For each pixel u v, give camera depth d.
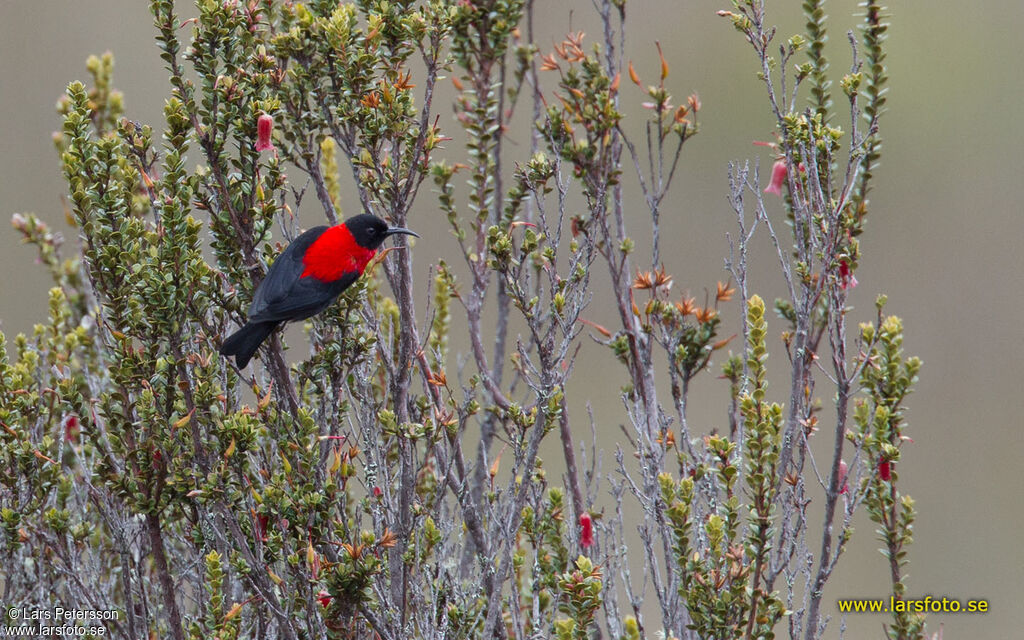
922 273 26.42
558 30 24.88
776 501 9.82
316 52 10.70
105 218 9.59
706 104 27.95
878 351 10.25
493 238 9.98
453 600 10.20
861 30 11.07
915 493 22.45
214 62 9.78
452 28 11.97
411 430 9.75
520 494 9.74
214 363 9.88
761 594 9.34
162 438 9.62
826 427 18.80
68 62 26.22
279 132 11.06
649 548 9.75
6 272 23.42
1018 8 33.78
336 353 10.20
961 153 29.73
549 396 9.63
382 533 9.78
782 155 11.28
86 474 10.12
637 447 11.19
